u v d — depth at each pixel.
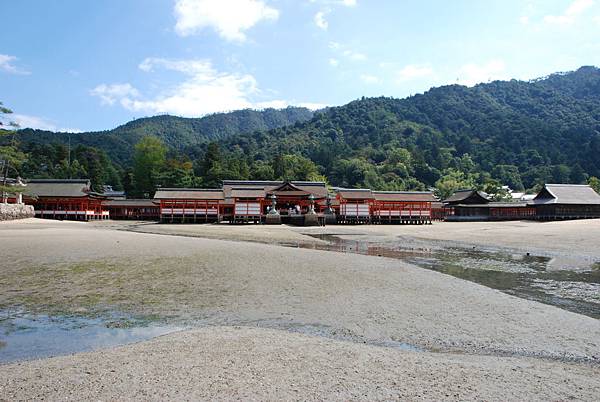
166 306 10.76
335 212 63.22
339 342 7.98
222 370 6.36
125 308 10.56
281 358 6.95
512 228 46.16
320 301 11.37
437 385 5.98
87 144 171.25
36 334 8.62
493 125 189.50
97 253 18.84
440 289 13.16
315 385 5.87
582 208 76.62
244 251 20.73
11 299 11.28
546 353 7.74
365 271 16.08
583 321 9.80
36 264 15.98
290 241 30.78
